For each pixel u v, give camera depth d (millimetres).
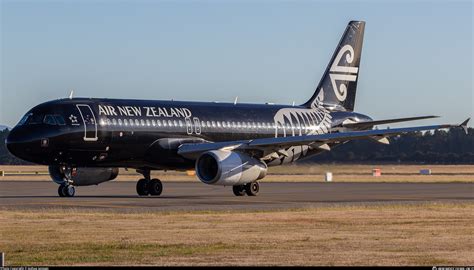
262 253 39469
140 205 67812
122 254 39156
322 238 44625
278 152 85562
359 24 103250
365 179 137125
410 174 170750
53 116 79375
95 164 82625
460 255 38844
